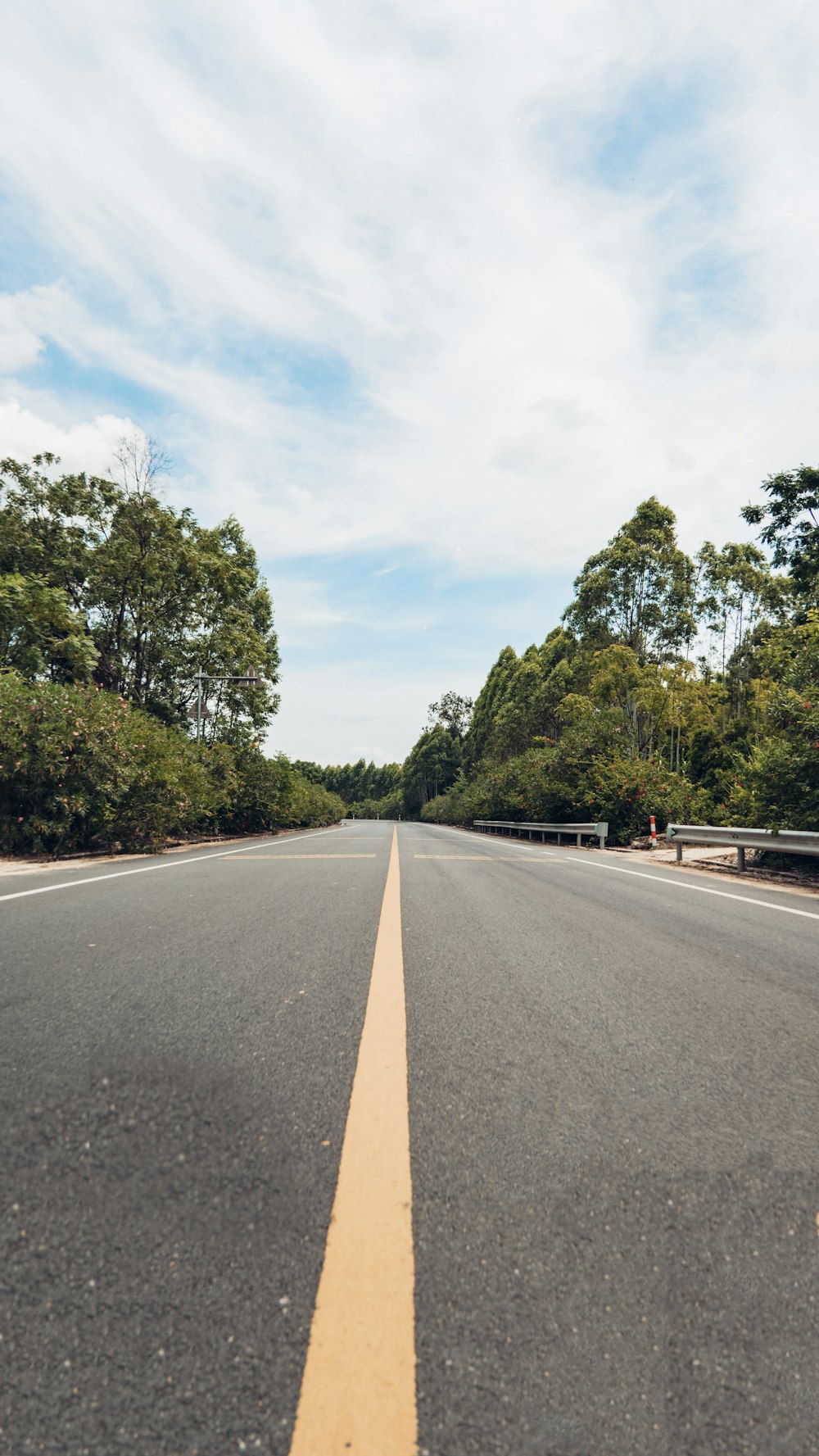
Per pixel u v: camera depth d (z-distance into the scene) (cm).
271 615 3572
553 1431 103
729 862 1233
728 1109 215
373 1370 113
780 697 1077
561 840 2489
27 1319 122
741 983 373
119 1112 200
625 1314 127
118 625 2692
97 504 2642
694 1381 114
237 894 679
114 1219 150
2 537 2428
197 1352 115
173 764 1416
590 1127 201
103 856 1211
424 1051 258
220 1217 152
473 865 1105
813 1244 150
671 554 3744
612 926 545
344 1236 146
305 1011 300
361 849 1512
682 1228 153
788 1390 113
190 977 353
